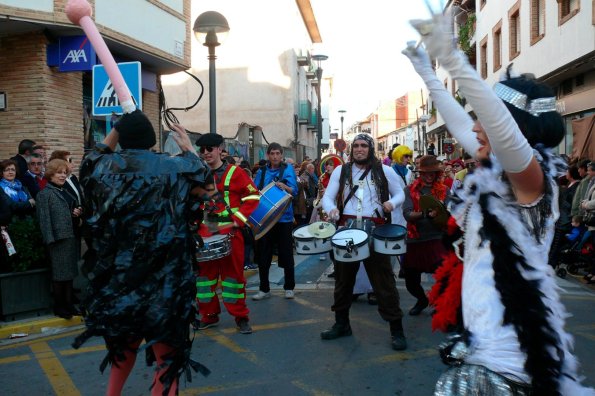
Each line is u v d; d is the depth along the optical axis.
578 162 9.72
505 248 2.07
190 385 4.38
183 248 2.99
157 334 2.85
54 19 9.51
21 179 7.32
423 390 4.20
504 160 1.97
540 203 2.10
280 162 7.45
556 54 14.89
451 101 2.43
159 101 14.18
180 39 13.16
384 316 5.10
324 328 5.89
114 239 2.92
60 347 5.52
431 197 4.74
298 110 28.95
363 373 4.56
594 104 14.34
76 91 10.97
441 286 2.58
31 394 4.31
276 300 7.29
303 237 5.25
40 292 6.39
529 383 1.98
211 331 5.88
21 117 10.14
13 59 10.09
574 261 8.66
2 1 8.99
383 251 4.83
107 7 10.54
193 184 3.08
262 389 4.28
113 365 3.12
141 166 2.98
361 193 5.24
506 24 20.64
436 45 1.84
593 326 5.92
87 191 3.01
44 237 6.09
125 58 12.36
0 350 5.48
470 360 2.04
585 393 2.07
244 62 26.70
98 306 2.91
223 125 26.80
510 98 2.19
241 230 5.69
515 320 2.00
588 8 12.71
